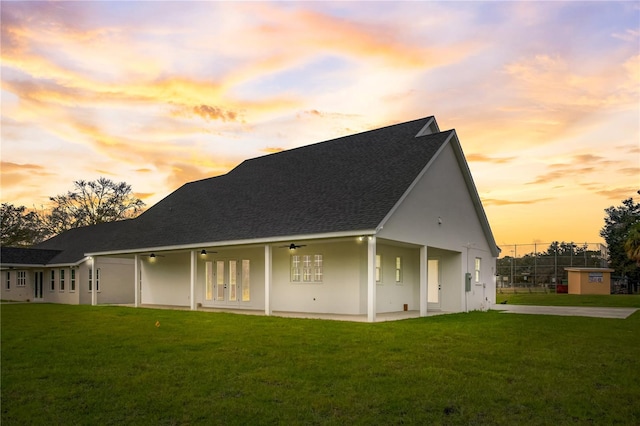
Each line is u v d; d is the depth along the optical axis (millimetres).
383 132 19688
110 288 27750
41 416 5641
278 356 8555
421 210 15906
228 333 11211
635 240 32312
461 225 18797
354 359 8320
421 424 5367
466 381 6957
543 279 39969
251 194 19875
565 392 6473
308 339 10242
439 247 16922
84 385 6840
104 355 8758
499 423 5398
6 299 32656
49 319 15164
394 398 6168
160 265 23594
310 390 6523
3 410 5855
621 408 5871
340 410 5789
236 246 16969
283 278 17734
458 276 18516
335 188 16547
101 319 14945
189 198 23641
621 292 41531
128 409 5859
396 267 17922
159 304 23391
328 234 13695
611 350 9266
